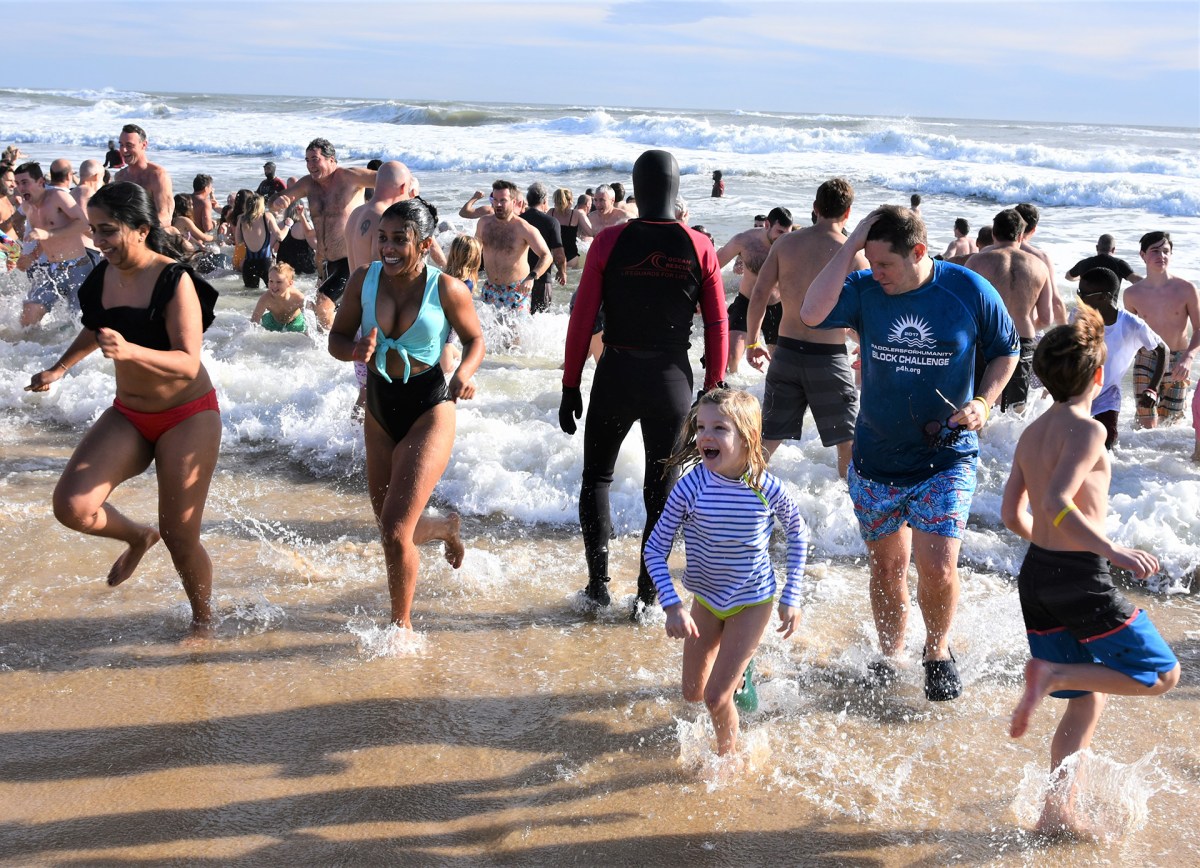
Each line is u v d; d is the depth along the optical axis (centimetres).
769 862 310
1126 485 650
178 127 5188
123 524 448
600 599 489
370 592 506
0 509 597
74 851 308
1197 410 715
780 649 453
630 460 664
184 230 1538
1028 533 356
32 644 443
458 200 2314
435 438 444
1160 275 812
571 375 480
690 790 347
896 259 390
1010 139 5169
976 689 421
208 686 411
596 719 392
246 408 791
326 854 310
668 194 462
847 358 602
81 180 1079
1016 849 318
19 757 358
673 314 461
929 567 397
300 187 927
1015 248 765
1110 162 3297
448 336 458
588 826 327
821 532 582
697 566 368
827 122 5378
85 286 434
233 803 334
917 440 405
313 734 378
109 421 435
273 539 573
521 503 622
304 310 1147
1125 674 319
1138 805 339
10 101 7831
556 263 1228
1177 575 529
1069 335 331
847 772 360
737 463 356
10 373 880
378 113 5800
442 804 337
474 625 473
